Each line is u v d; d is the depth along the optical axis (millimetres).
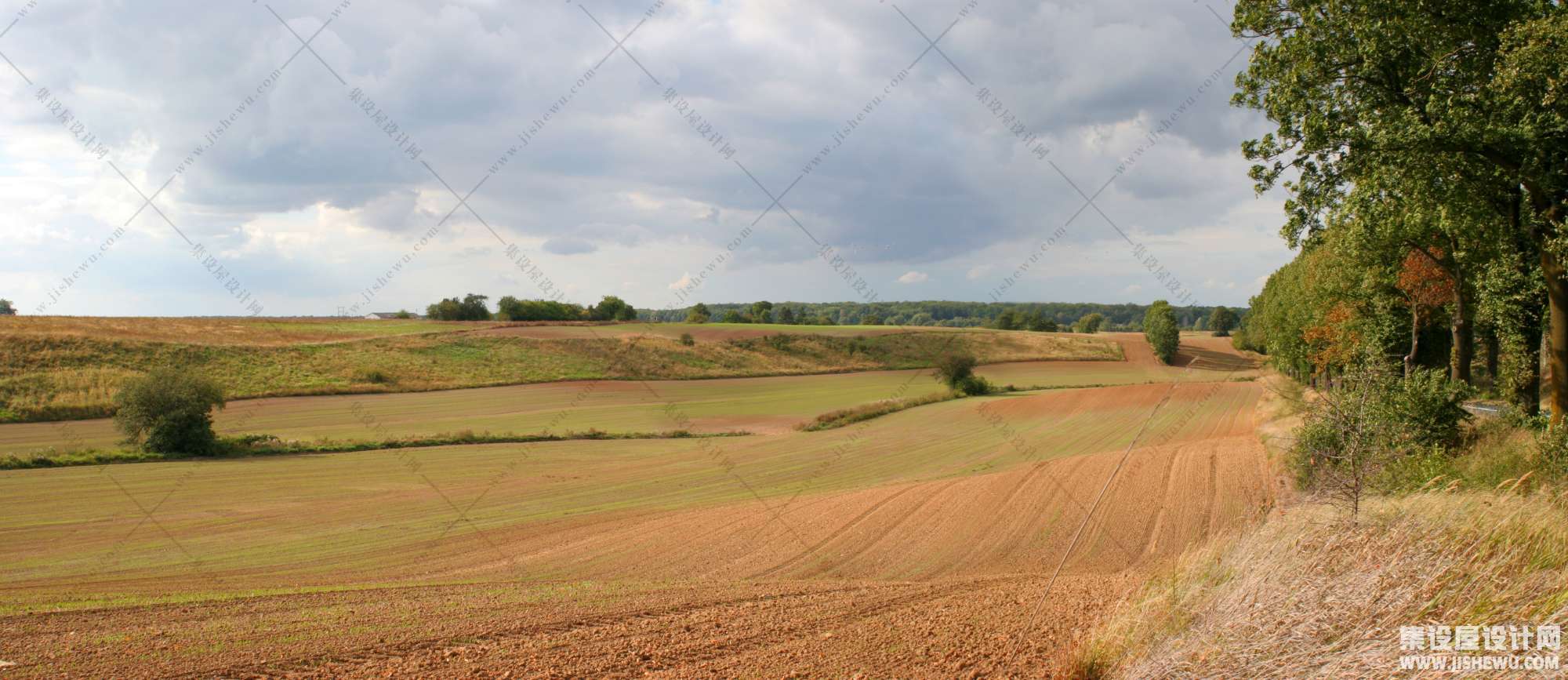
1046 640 7238
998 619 8430
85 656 7062
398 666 6754
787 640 7703
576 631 8094
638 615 8977
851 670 6543
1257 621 5344
